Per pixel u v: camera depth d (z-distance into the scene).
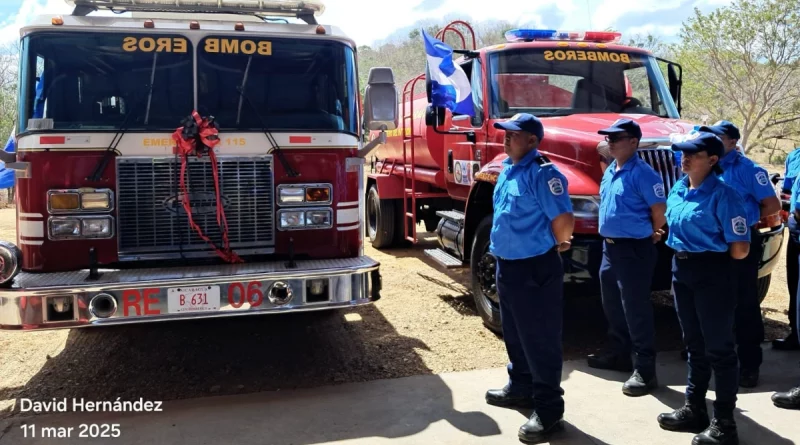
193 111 4.93
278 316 6.74
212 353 5.71
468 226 6.57
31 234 4.65
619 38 7.52
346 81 5.25
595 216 5.27
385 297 7.44
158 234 4.84
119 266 4.79
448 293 7.62
